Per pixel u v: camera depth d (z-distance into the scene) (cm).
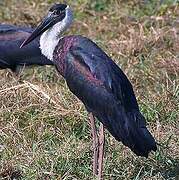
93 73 1034
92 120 1073
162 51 1491
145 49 1498
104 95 1026
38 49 1335
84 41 1061
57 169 1115
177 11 1631
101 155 1069
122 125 1014
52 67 1421
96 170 1094
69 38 1071
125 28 1595
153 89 1364
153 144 1009
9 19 1661
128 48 1502
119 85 1027
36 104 1292
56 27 1100
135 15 1639
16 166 1133
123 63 1455
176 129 1241
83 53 1048
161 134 1226
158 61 1446
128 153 1154
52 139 1212
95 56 1045
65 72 1066
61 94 1320
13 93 1321
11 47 1352
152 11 1645
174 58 1446
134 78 1393
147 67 1419
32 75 1418
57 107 1282
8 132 1228
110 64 1042
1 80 1395
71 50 1059
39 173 1103
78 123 1251
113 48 1510
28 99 1312
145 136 1009
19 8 1698
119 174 1112
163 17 1612
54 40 1093
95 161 1092
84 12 1670
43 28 1107
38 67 1423
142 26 1585
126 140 1011
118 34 1579
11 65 1375
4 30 1367
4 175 1119
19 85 1333
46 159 1137
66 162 1124
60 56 1071
